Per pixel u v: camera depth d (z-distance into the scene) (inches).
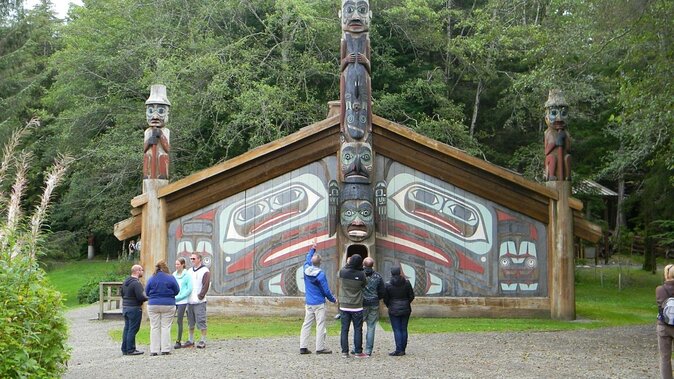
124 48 1183.6
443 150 658.2
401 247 653.3
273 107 1019.9
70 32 1400.1
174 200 645.9
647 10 557.6
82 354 477.1
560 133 663.1
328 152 658.8
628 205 1140.5
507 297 657.0
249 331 576.4
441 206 661.9
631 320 662.5
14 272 288.7
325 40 1141.7
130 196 1130.0
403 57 1244.5
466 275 657.0
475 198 665.0
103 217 1190.3
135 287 468.4
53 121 1461.6
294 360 436.8
